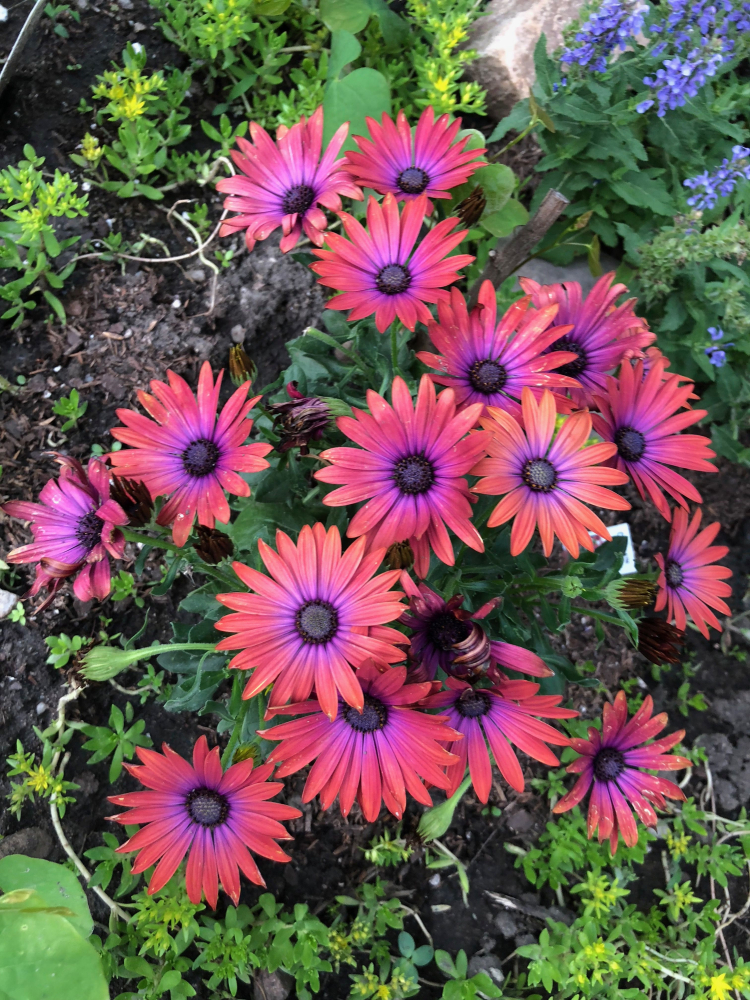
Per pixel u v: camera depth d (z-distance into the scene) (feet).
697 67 1.28
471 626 0.80
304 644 0.79
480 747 0.85
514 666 0.83
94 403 1.45
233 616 0.79
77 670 0.96
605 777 1.00
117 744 1.28
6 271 1.47
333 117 1.42
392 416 0.79
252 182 1.06
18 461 1.40
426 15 1.61
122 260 1.53
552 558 1.51
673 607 1.07
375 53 1.66
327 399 0.95
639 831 1.36
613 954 1.24
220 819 0.88
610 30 1.31
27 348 1.46
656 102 1.46
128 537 0.90
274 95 1.70
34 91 1.57
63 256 1.50
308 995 1.23
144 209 1.57
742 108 1.48
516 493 0.81
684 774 1.50
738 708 1.53
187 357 1.49
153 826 0.87
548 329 0.93
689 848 1.41
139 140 1.49
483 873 1.38
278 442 1.01
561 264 1.61
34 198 1.52
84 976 0.84
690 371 1.55
